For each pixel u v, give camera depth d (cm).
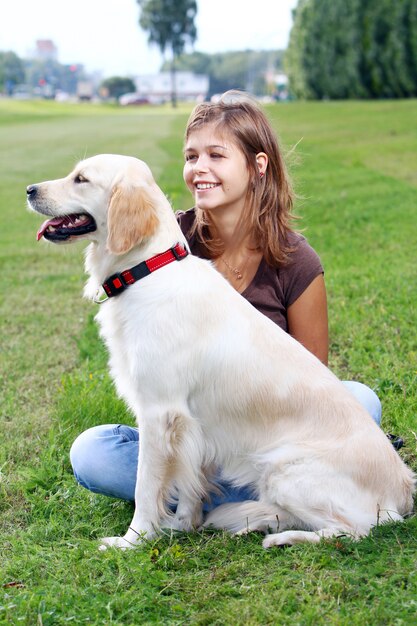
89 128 3362
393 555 276
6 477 368
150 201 302
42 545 309
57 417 428
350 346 529
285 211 334
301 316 341
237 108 324
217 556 293
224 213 333
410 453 377
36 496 348
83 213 319
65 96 12381
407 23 3256
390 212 1003
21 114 5088
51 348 570
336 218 997
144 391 299
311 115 2881
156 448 302
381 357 492
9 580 279
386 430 400
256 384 300
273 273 336
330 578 262
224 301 304
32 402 464
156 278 300
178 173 1473
